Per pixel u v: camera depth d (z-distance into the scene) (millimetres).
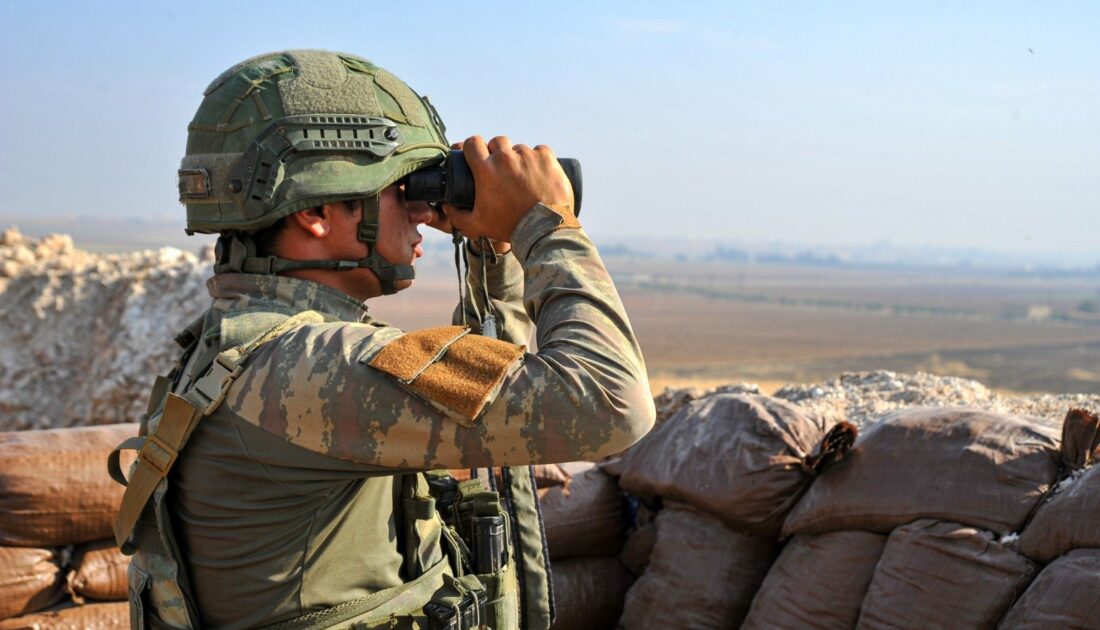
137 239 185625
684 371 50312
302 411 1309
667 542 3062
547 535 3215
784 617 2701
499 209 1500
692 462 3047
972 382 4824
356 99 1462
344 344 1336
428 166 1529
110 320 8766
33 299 8938
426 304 76500
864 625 2486
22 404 8594
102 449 2924
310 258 1473
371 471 1370
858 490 2637
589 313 1389
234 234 1475
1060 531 2242
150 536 1457
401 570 1522
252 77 1458
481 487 1723
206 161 1444
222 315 1463
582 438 1317
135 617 1496
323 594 1400
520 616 1783
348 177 1430
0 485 2752
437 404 1285
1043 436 2504
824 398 4492
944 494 2477
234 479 1365
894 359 61625
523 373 1318
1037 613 2184
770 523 2889
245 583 1383
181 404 1367
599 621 3293
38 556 2781
